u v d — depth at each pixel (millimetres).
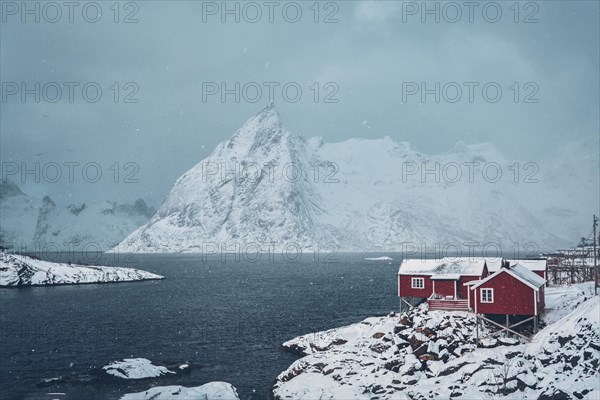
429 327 54219
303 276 188250
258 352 63188
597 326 43781
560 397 36750
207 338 71250
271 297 119312
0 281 145125
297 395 44750
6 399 45562
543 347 44562
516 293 52531
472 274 65188
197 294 127062
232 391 45312
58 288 143750
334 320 85375
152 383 50562
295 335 73125
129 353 62531
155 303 109188
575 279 96312
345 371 47969
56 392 47469
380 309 97500
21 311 97250
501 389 39938
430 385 42594
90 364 57469
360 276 186500
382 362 49250
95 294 127438
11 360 59156
